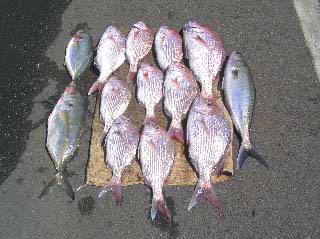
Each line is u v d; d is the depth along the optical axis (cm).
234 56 145
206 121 133
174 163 135
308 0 166
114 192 130
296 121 145
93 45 160
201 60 144
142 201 135
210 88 143
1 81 158
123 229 133
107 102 141
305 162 139
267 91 150
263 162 133
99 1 171
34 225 134
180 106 139
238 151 138
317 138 142
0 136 148
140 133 136
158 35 148
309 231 130
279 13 164
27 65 161
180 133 136
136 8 168
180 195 135
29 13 171
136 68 149
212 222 132
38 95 155
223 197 135
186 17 166
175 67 141
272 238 129
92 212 135
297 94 150
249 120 137
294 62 155
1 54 164
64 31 167
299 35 160
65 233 133
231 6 167
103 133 139
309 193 135
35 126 149
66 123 139
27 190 139
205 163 130
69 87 146
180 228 132
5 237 133
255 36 161
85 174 138
